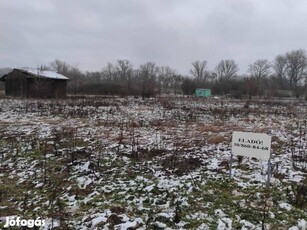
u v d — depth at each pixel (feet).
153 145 28.84
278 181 18.95
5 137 32.55
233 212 15.07
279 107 84.79
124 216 14.58
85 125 41.60
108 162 23.36
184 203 15.99
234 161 23.36
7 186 18.97
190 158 23.73
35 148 27.61
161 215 14.58
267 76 270.46
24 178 20.29
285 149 27.89
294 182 18.86
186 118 50.55
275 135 34.71
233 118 53.16
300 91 174.09
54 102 78.84
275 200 16.31
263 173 20.54
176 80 218.38
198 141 30.94
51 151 26.58
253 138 17.79
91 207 15.80
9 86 115.96
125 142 30.14
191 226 13.75
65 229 13.41
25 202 16.53
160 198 16.71
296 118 55.52
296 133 36.40
